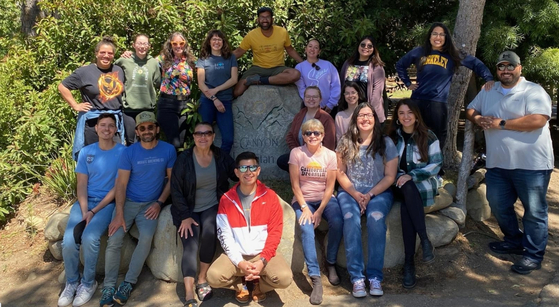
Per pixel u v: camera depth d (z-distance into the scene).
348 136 4.27
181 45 5.02
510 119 4.16
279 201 4.19
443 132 4.98
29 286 4.29
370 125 4.17
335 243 4.05
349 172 4.30
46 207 5.42
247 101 5.52
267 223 3.83
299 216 4.12
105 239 4.28
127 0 5.81
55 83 6.03
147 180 4.17
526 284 4.01
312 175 4.15
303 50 6.34
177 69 5.04
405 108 4.27
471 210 5.04
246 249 3.79
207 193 4.08
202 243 3.86
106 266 3.93
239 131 5.56
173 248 4.13
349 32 6.05
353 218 3.99
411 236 4.08
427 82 4.86
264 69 5.51
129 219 4.14
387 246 4.32
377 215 3.99
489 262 4.36
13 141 5.83
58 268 4.52
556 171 6.95
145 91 4.99
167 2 5.81
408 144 4.33
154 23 6.04
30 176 5.89
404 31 6.82
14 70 6.36
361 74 5.16
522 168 4.12
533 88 4.10
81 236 3.95
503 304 3.71
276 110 5.52
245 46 5.53
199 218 4.03
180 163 3.98
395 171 4.21
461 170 4.82
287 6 6.21
